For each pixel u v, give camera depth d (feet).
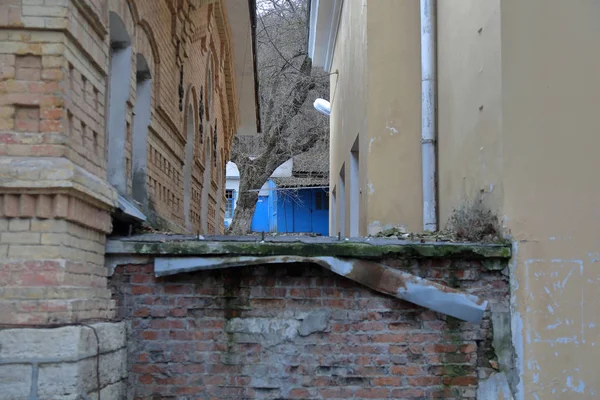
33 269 12.60
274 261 15.83
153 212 22.38
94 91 15.14
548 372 16.01
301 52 76.28
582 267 16.34
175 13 26.50
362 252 16.06
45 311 12.44
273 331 16.30
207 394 16.07
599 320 16.19
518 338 16.14
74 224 13.43
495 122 17.08
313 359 16.28
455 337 16.39
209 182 41.98
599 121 16.75
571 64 16.83
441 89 23.40
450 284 16.52
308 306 16.40
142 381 15.93
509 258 16.40
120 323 15.17
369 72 25.66
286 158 77.82
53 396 11.98
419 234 20.68
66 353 12.14
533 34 16.81
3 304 12.39
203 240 16.28
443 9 23.21
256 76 53.06
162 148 25.08
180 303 16.19
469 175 19.35
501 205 16.56
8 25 12.80
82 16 13.99
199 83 35.55
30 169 12.57
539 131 16.62
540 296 16.21
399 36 25.75
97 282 14.89
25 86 12.88
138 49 20.45
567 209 16.49
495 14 17.13
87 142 14.51
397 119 25.39
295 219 94.63
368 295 16.48
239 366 16.17
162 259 15.89
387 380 16.28
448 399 16.21
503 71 16.69
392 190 25.08
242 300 16.33
